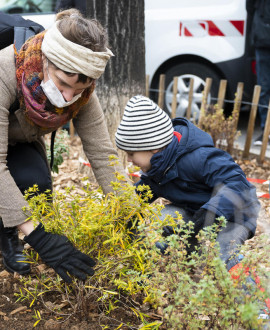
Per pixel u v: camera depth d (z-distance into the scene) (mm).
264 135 4816
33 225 1982
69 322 2014
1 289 2303
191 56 5574
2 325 2004
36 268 2475
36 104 2004
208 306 1628
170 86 5758
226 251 2021
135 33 3861
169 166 2445
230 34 5281
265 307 1710
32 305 2164
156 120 2361
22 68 1987
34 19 5488
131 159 2498
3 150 2057
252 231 2191
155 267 1886
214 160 2410
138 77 3986
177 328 1750
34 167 2396
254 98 4836
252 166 4766
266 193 3629
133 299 2104
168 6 5531
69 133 5941
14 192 2023
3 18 2230
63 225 1991
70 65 1836
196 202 2537
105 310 2098
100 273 1978
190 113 5277
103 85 3863
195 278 1944
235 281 1681
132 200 1971
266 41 4852
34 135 2305
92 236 1969
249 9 4918
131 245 1980
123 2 3744
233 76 5391
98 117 2357
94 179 4137
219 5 5316
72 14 1963
